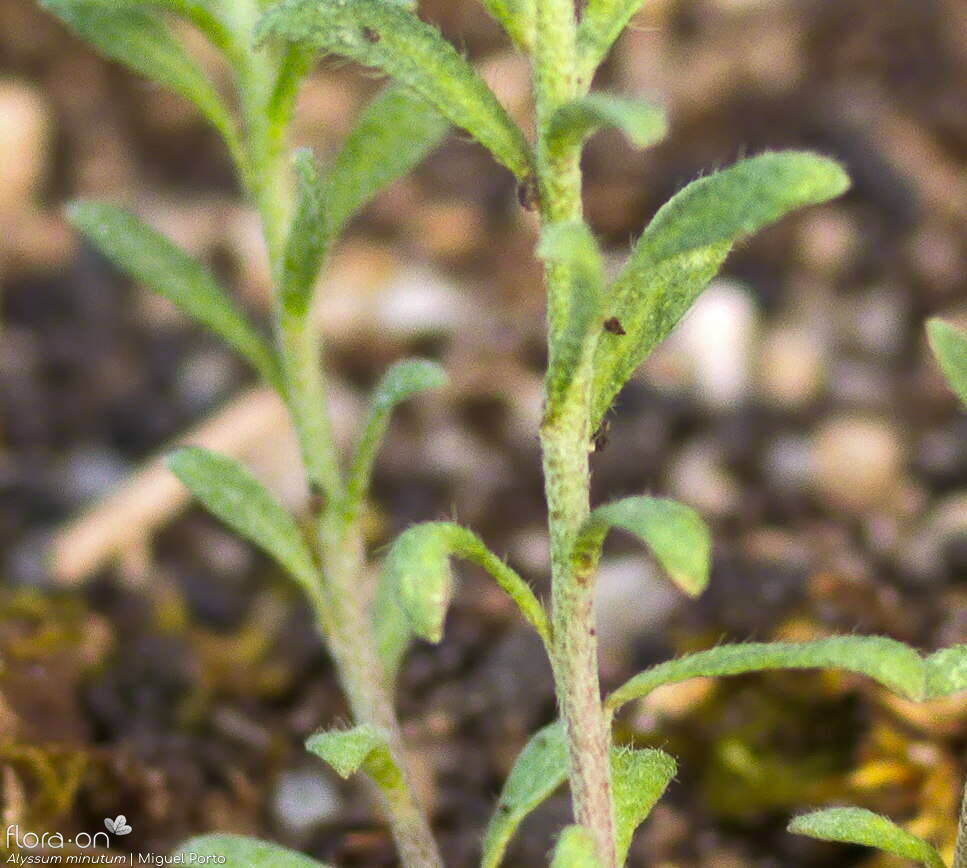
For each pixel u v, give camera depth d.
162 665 0.10
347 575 0.08
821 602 0.10
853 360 0.11
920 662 0.07
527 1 0.07
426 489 0.11
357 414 0.11
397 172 0.08
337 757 0.07
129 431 0.11
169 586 0.10
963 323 0.11
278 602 0.10
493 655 0.10
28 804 0.09
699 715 0.09
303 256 0.08
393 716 0.08
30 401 0.12
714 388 0.11
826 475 0.11
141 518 0.11
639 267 0.07
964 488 0.11
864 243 0.12
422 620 0.07
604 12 0.07
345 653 0.08
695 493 0.11
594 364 0.07
